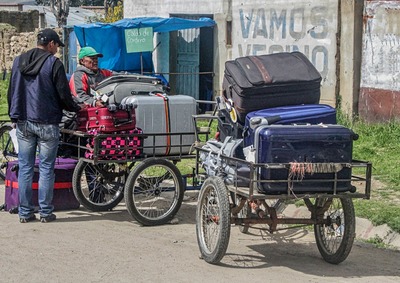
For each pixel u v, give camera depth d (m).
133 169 8.22
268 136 6.24
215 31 17.22
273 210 6.83
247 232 8.12
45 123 8.10
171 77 18.42
